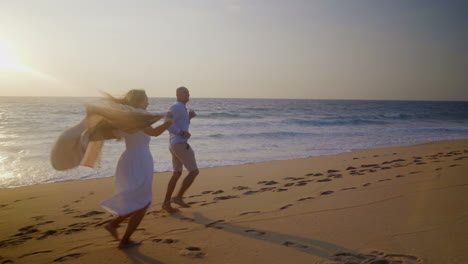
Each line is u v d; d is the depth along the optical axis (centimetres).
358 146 1409
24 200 589
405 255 281
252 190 602
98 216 484
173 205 514
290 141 1568
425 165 761
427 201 439
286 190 571
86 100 302
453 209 398
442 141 1603
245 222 397
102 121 315
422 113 5588
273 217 411
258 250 310
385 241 314
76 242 364
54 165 293
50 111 3447
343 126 2523
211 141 1524
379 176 650
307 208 441
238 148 1323
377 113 5134
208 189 630
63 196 617
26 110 3600
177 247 326
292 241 328
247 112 4431
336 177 670
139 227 398
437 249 290
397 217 382
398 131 2156
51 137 1571
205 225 394
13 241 382
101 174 831
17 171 866
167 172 841
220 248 319
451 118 4309
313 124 2683
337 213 411
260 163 965
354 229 351
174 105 466
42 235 399
